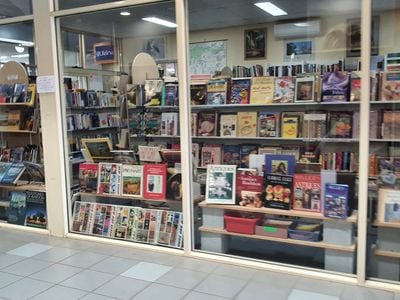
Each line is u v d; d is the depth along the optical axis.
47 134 3.99
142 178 3.77
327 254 3.07
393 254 2.88
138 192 3.78
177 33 3.41
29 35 4.10
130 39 4.27
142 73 4.16
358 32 3.09
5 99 4.52
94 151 4.07
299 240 3.16
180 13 3.37
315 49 5.11
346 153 3.19
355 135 3.14
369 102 2.84
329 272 3.01
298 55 5.27
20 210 4.36
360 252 2.87
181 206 3.58
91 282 3.02
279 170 3.38
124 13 3.92
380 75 2.92
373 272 2.93
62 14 3.75
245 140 3.73
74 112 4.14
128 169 3.85
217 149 3.71
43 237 4.06
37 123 4.32
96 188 3.98
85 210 4.03
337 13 4.73
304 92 3.59
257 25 5.45
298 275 3.05
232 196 3.41
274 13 5.34
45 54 3.87
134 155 3.91
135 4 3.51
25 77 4.38
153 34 4.07
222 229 3.44
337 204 2.99
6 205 4.47
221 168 3.51
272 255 3.32
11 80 4.48
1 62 4.48
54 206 4.05
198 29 4.00
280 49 5.43
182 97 3.47
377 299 2.66
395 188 2.90
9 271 3.24
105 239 3.85
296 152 3.52
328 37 4.94
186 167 3.50
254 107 3.80
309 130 3.50
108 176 3.93
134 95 3.99
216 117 3.77
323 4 4.96
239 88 3.87
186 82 3.47
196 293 2.80
